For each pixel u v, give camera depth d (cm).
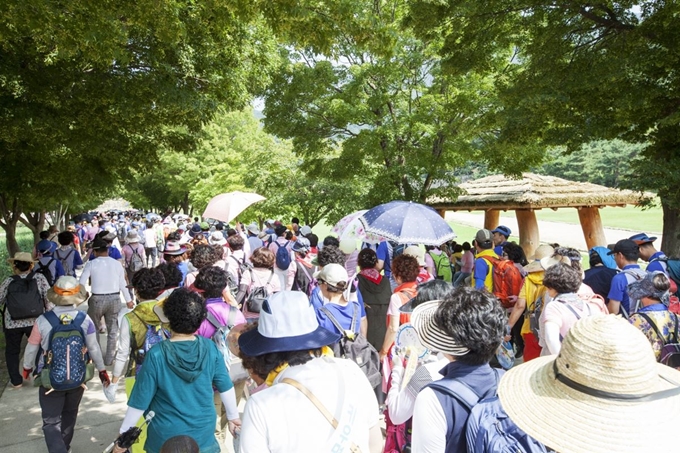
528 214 1554
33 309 656
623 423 163
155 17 583
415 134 1585
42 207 1712
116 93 781
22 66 763
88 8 532
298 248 853
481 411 204
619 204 1430
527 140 1161
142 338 406
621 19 953
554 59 984
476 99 1466
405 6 1459
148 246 1916
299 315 230
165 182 4684
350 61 1691
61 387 424
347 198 2011
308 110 1720
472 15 1075
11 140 835
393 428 332
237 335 340
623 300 509
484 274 641
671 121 796
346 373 225
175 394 310
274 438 199
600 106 995
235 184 3020
